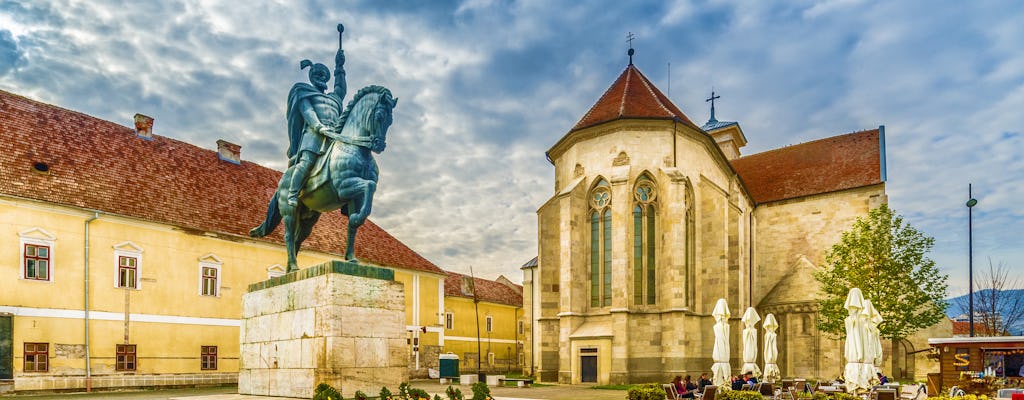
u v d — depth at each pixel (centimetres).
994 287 5016
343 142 1402
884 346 4050
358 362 1290
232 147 3825
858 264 3591
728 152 6100
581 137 3725
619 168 3534
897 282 3553
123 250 2770
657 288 3425
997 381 2398
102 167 2920
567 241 3528
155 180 3123
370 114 1379
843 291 3600
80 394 2423
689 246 3650
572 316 3450
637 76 4097
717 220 3700
